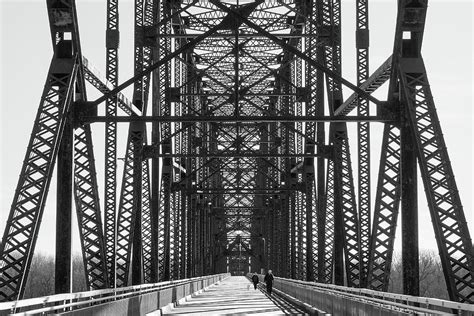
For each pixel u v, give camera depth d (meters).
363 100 25.47
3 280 16.56
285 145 51.34
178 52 21.95
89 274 20.70
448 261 17.75
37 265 91.69
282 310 31.33
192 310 31.39
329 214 33.44
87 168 20.64
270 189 50.66
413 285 19.91
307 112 40.25
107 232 25.75
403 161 20.28
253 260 127.69
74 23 19.47
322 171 37.19
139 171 29.94
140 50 30.78
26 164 17.91
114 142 26.38
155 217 34.75
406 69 19.78
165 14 37.28
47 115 18.80
